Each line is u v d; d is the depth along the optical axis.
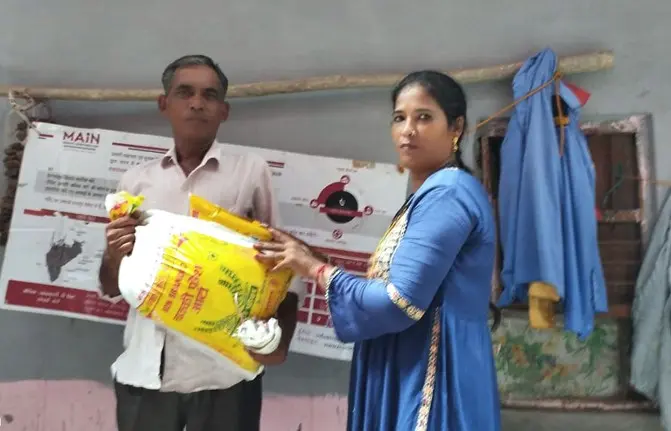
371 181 2.04
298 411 2.12
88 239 2.03
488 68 2.04
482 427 1.24
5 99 2.16
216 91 1.66
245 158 1.78
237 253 1.36
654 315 1.99
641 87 2.09
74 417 2.15
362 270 2.03
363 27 2.13
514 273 1.93
